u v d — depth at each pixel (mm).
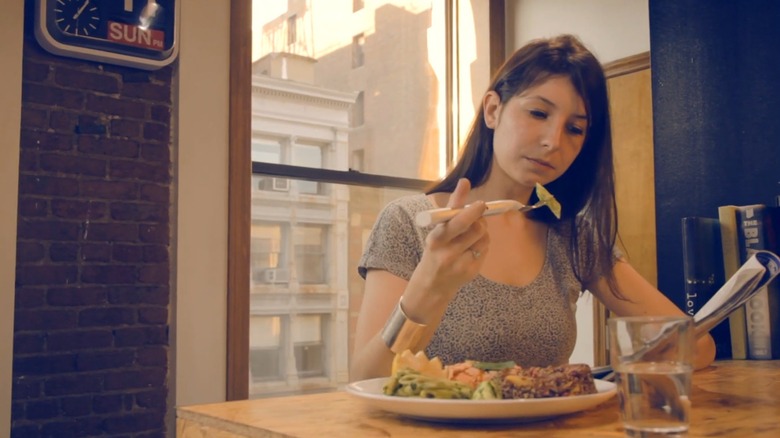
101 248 2686
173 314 2820
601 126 1405
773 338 1519
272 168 3545
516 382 735
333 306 3986
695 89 1794
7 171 2480
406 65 4004
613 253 1452
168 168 2865
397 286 1208
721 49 1746
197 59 2924
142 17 2736
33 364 2533
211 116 2949
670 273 1823
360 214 3904
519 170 1310
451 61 4109
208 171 2928
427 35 4078
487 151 1393
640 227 3244
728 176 1731
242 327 2953
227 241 2961
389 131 3930
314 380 3994
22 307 2521
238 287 2955
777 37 1649
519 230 1373
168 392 2816
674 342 625
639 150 3270
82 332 2631
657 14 1872
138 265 2766
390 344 948
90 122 2688
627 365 635
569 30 3672
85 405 2625
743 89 1707
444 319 1268
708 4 1766
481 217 868
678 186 1823
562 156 1317
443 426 714
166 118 2871
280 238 3686
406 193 4008
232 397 2912
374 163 3885
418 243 1238
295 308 3842
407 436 668
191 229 2867
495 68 3941
